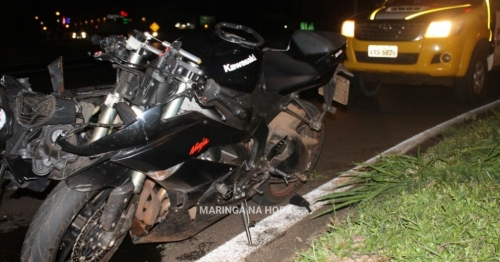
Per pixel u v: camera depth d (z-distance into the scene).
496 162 4.96
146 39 3.42
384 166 5.22
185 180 3.62
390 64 8.80
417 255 3.58
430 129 7.70
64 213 3.23
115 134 3.23
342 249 3.85
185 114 3.55
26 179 3.25
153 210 3.66
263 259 4.15
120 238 3.72
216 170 3.81
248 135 3.98
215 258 4.17
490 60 9.38
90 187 3.24
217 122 3.69
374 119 8.28
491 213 4.00
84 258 3.42
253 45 3.97
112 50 3.45
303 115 4.96
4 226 4.73
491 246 3.64
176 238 3.87
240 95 3.95
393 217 4.14
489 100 9.52
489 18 9.19
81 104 3.49
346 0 27.59
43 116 3.08
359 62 9.10
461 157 5.44
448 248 3.61
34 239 3.21
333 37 5.08
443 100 9.51
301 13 29.19
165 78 3.41
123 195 3.34
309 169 5.23
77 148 3.14
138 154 3.30
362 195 4.63
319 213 4.81
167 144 3.40
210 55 3.75
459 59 8.49
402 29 8.62
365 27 8.98
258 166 4.21
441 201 4.28
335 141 7.18
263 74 4.32
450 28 8.43
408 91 10.21
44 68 15.08
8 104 3.13
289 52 4.96
